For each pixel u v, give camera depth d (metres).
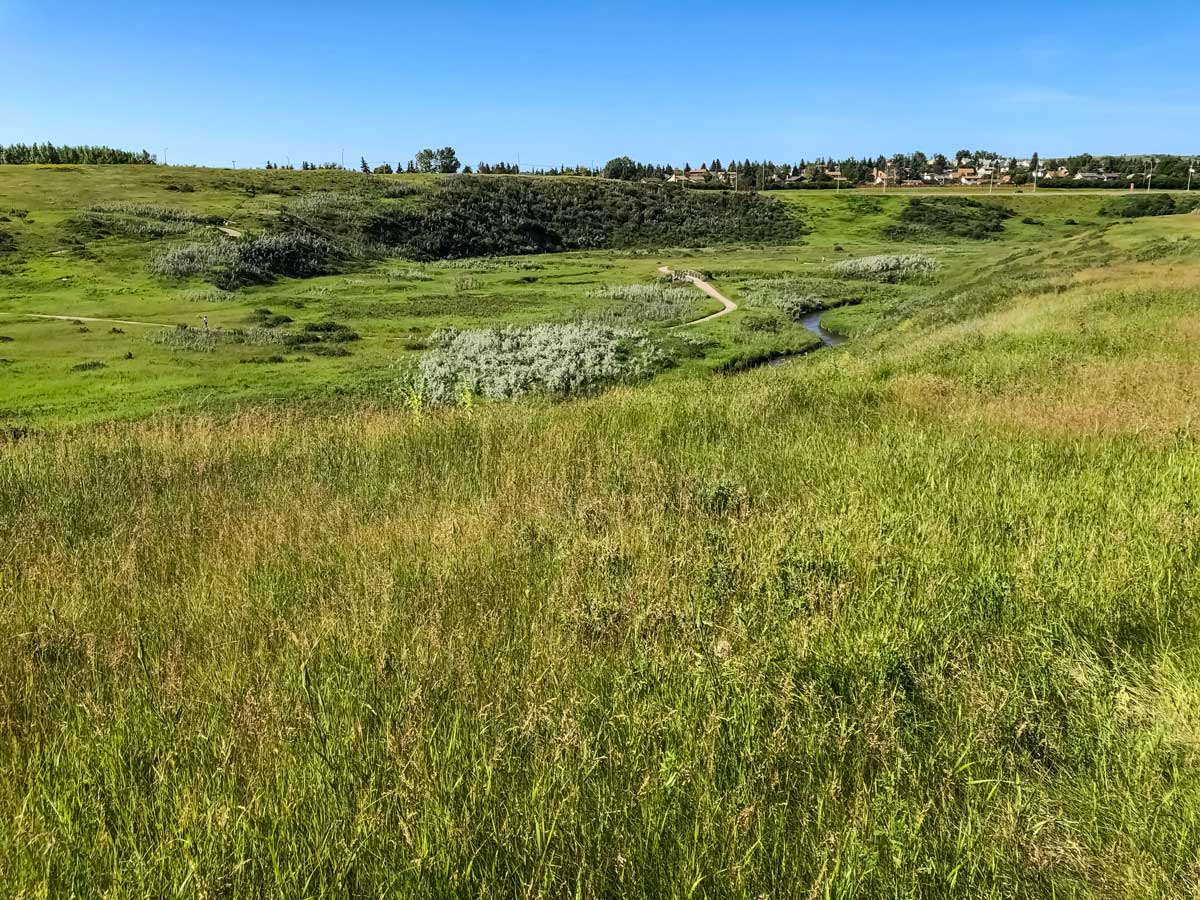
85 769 2.71
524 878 2.22
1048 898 2.24
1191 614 3.56
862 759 2.67
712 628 3.63
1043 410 8.20
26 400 26.91
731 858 2.27
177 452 8.54
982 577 3.91
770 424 8.41
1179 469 5.67
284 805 2.44
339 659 3.46
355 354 35.22
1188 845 2.29
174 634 3.90
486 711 2.96
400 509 5.86
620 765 2.68
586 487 6.09
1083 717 2.93
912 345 20.73
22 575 4.84
